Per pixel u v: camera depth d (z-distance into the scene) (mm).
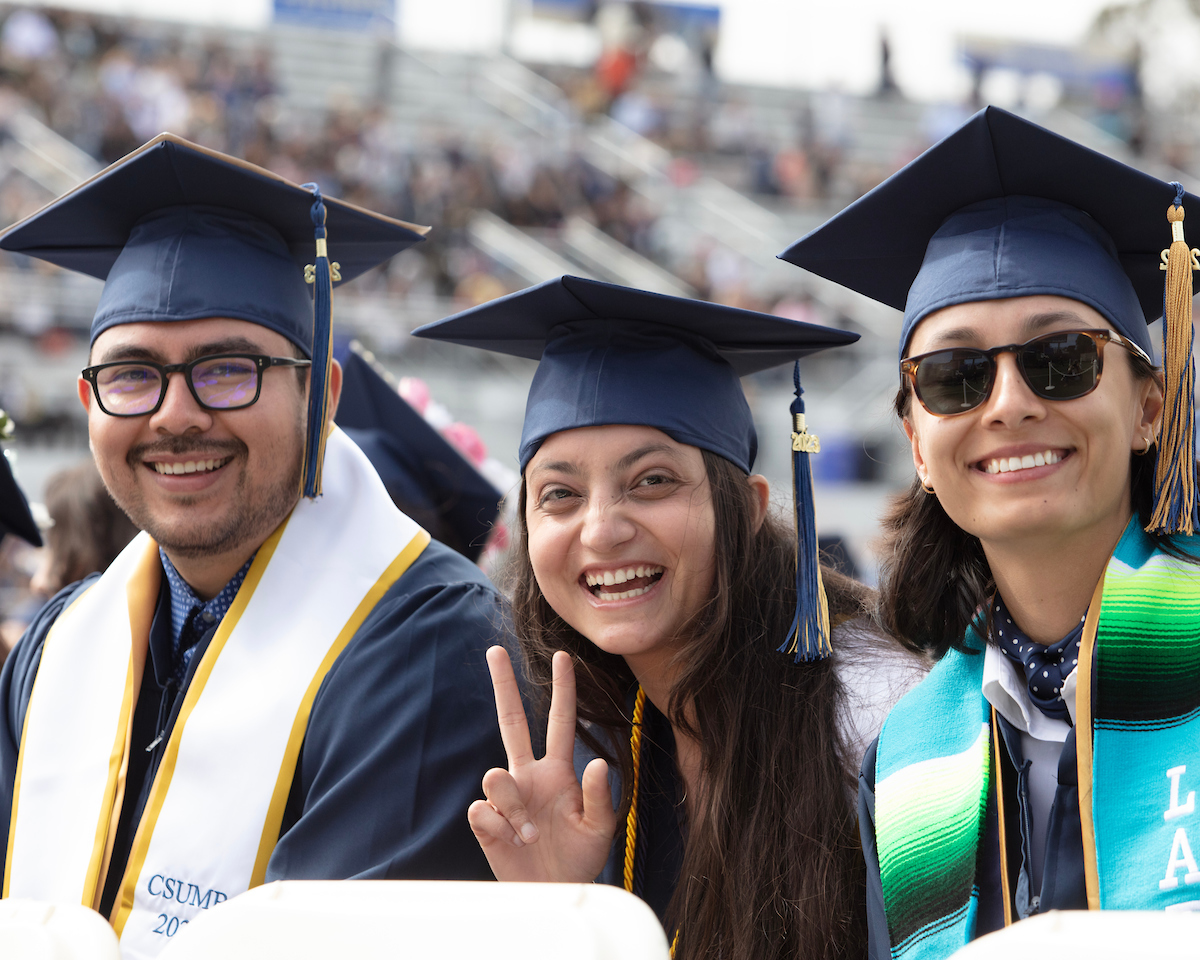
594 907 1373
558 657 1987
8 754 2346
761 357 2287
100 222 2418
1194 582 1666
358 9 18062
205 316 2250
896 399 1885
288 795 2135
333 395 2512
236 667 2242
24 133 12188
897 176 1810
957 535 1900
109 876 2191
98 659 2377
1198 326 9383
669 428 2043
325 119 15305
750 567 2098
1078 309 1670
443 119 16531
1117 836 1550
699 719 2033
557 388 2113
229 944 1438
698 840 1964
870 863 1808
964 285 1709
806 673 2055
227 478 2266
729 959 1887
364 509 2422
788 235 15422
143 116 14023
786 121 19297
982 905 1671
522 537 2191
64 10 15352
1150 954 1154
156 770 2225
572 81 18609
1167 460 1668
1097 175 1705
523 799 1924
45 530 3607
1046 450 1648
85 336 9938
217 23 17062
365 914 1430
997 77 20938
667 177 16000
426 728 2088
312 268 2352
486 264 12812
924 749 1809
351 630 2258
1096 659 1647
